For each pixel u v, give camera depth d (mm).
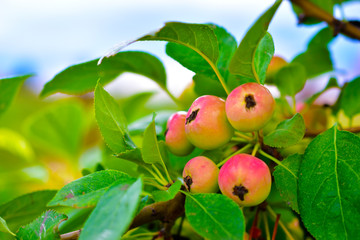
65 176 700
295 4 610
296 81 548
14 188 658
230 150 484
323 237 410
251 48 425
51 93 551
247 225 516
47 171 693
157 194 415
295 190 428
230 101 430
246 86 431
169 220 437
